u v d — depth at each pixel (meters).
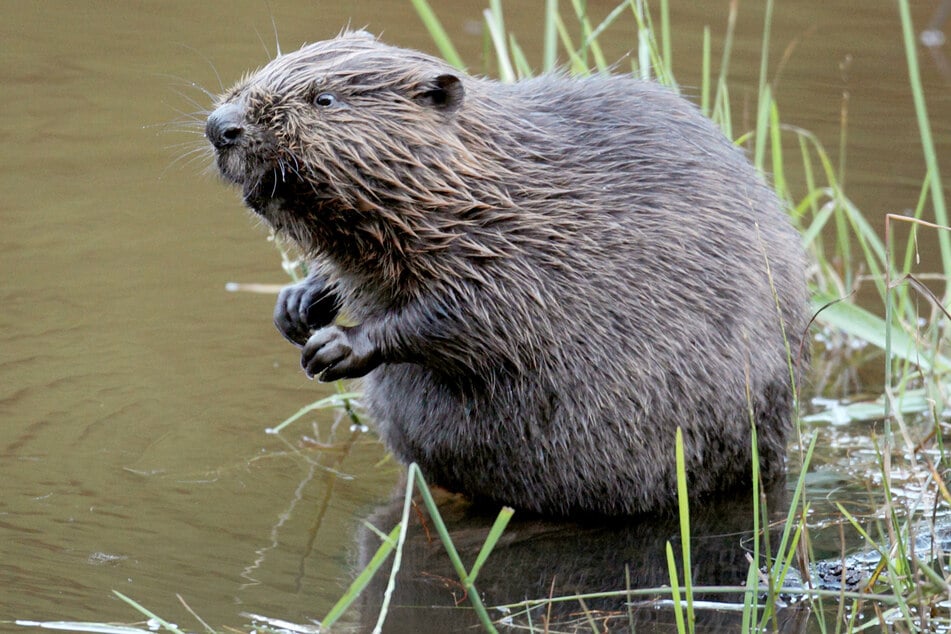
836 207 13.67
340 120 8.88
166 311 12.81
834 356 13.36
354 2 20.98
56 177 15.45
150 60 18.45
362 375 9.47
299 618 7.95
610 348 9.48
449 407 9.80
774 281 10.03
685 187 9.75
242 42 19.09
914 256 14.43
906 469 10.61
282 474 10.25
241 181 9.05
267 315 12.91
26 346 11.90
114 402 11.12
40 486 9.66
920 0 21.05
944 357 12.16
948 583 7.91
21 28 19.58
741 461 10.16
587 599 8.44
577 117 9.85
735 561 9.09
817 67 18.75
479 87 9.64
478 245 9.16
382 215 9.01
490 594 8.48
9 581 8.21
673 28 20.02
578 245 9.40
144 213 14.86
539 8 20.95
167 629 7.71
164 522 9.26
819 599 7.87
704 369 9.65
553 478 9.74
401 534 7.26
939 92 18.09
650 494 9.83
